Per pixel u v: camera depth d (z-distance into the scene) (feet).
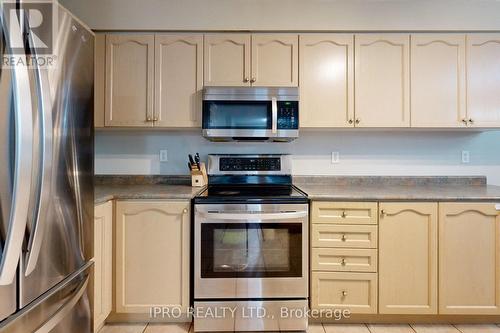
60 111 3.61
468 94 7.16
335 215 6.33
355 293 6.34
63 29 3.66
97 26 7.13
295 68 7.22
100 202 5.72
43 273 3.40
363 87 7.21
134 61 7.19
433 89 7.19
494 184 8.23
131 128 7.45
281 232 6.24
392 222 6.29
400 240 6.30
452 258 6.26
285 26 7.20
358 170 8.27
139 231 6.28
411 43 7.19
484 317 6.51
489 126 7.16
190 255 6.34
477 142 8.26
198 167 7.64
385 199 6.30
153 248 6.29
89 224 4.45
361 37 7.21
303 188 7.52
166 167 8.26
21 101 2.84
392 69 7.20
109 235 6.14
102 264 5.86
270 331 6.27
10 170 2.81
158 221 6.29
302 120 7.22
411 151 8.27
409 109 7.19
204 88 7.02
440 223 6.26
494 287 6.27
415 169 8.25
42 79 3.12
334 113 7.22
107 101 7.17
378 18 7.16
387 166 8.27
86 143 4.31
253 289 6.24
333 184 8.21
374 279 6.31
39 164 3.11
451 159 8.26
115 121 7.18
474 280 6.28
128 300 6.29
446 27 7.13
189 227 6.31
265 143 8.28
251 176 7.93
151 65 7.20
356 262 6.33
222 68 7.22
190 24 7.18
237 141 8.14
